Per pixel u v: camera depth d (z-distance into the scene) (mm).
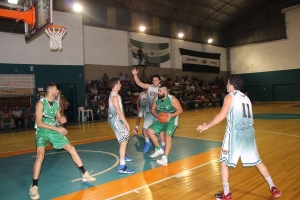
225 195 3131
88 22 17031
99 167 4910
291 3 22922
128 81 17703
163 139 5934
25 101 13844
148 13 20328
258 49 25234
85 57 16750
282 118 11875
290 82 23453
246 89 26297
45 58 14516
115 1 17844
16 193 3727
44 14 7645
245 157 3105
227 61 27406
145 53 20000
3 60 13258
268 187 3604
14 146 7777
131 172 4449
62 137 3895
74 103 15586
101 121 14312
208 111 17297
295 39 22906
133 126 11078
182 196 3387
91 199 3363
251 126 3146
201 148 6285
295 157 5129
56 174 4562
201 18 23453
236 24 26438
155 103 5270
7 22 13367
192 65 23578
